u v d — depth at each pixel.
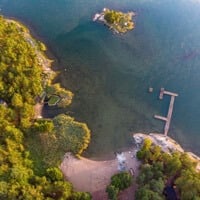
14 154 95.50
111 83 122.81
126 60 129.62
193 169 92.94
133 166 101.62
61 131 106.56
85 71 125.56
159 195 88.50
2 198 85.31
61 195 89.19
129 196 95.25
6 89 108.94
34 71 115.00
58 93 117.50
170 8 147.12
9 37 122.94
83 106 116.06
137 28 139.00
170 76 125.44
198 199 85.06
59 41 134.00
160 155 99.00
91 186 97.62
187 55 131.75
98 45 133.12
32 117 110.25
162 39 136.38
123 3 147.50
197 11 146.62
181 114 115.88
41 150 102.50
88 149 106.12
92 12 144.00
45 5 147.38
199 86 123.06
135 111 115.94
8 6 147.12
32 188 87.31
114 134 110.06
